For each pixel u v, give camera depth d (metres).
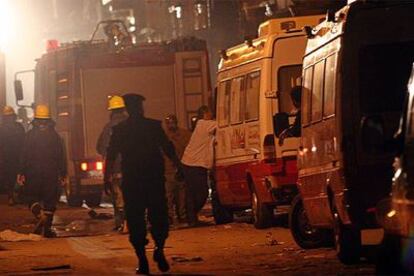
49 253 32.69
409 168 19.23
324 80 26.72
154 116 52.38
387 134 24.69
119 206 40.22
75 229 42.97
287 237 33.94
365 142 20.47
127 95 26.30
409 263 19.09
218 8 78.62
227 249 31.31
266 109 35.84
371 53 24.86
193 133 41.34
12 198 58.25
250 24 72.00
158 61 52.56
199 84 52.62
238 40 77.56
